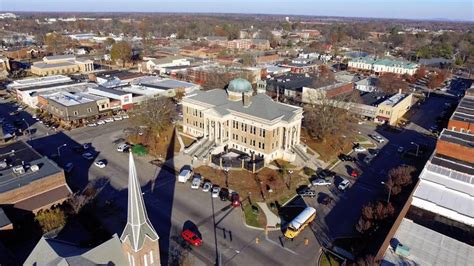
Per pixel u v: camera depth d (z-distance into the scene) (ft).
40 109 403.13
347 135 343.26
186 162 279.28
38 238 185.16
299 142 305.94
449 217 194.29
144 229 131.23
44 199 204.33
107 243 137.49
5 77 578.66
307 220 200.95
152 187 242.17
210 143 297.74
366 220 192.65
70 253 135.44
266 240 190.60
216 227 200.44
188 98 322.34
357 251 180.96
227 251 180.86
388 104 396.57
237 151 294.46
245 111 283.18
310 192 236.84
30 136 336.08
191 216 210.18
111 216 207.72
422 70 626.64
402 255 161.38
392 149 324.60
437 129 379.96
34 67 606.55
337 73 613.93
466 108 366.63
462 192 209.36
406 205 196.65
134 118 348.59
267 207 221.66
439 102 492.95
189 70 573.74
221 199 228.02
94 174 260.01
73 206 201.77
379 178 266.16
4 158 233.76
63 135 339.57
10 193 192.85
